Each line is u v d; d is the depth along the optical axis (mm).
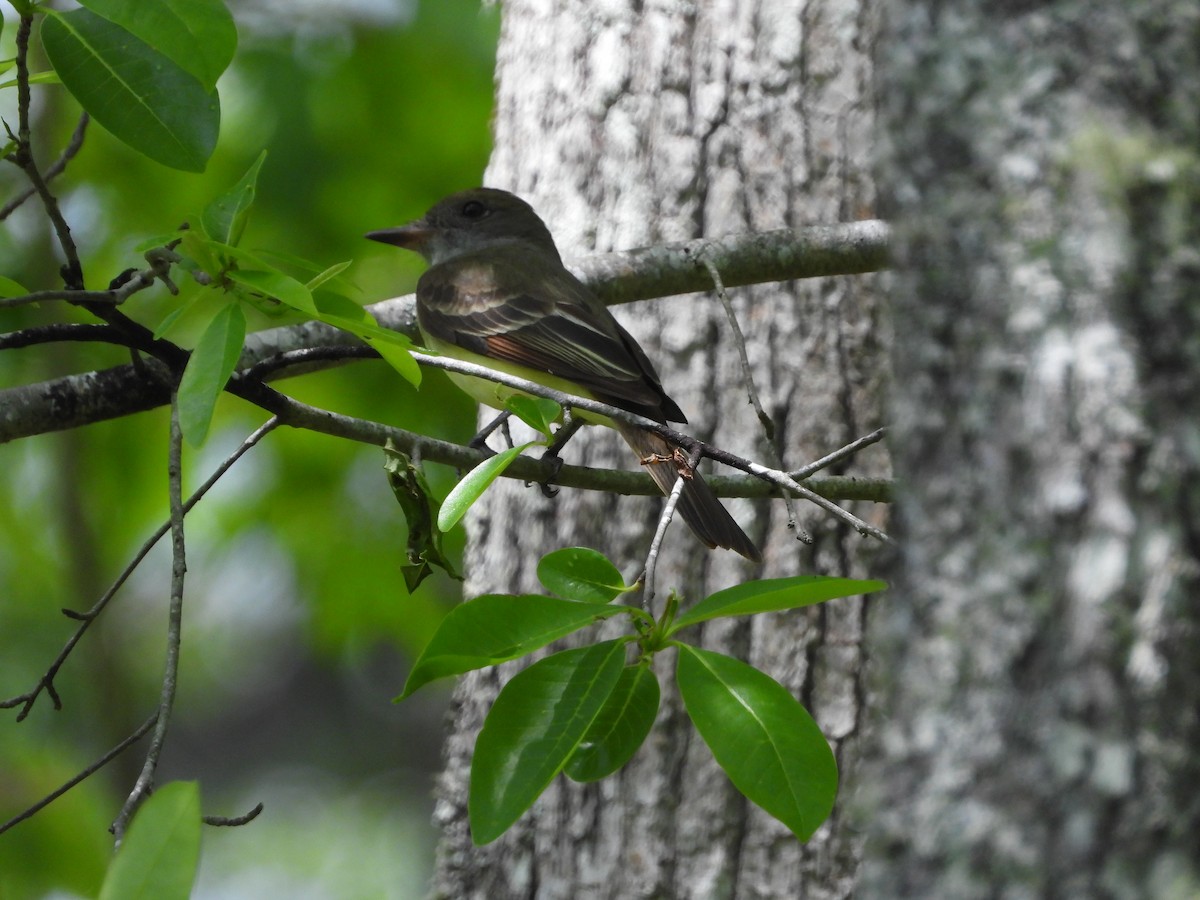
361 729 22500
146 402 7504
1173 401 4684
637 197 10516
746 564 9789
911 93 5281
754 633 9656
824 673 9586
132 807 4754
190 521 14844
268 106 14531
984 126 5062
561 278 9523
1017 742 4660
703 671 4930
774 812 4727
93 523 14875
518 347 9609
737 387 10109
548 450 8641
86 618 6102
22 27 5527
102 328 6465
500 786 4754
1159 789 4480
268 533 14758
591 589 5234
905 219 5219
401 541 14805
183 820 3973
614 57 10727
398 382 14242
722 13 10672
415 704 22750
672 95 10617
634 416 6121
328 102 14820
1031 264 4863
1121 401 4668
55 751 15680
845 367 10109
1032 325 4816
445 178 14945
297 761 22219
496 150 11609
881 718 5168
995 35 5125
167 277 5961
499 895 9688
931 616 4922
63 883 13453
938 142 5164
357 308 6254
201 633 20125
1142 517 4609
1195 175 4840
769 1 10641
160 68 5699
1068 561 4668
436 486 13945
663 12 10695
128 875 3910
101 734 15438
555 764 4754
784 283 10188
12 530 15648
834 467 9984
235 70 14602
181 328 13945
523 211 10906
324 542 14805
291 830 20750
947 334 5035
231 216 5887
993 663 4730
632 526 9898
